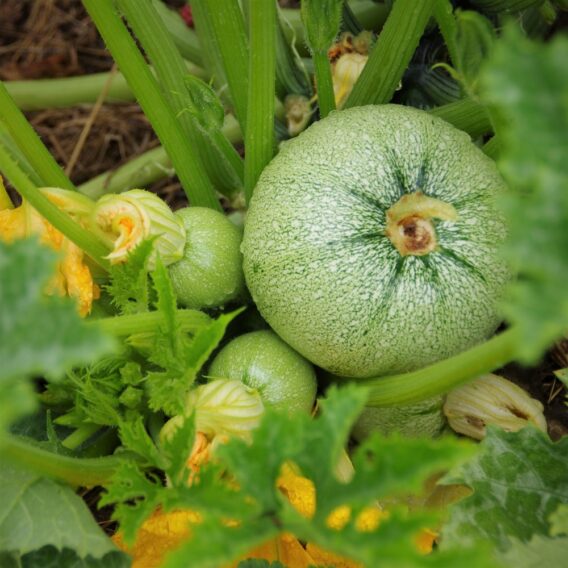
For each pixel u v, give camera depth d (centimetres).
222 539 33
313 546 53
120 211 53
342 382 57
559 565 48
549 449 51
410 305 51
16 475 49
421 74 68
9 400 31
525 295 28
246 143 57
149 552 52
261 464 36
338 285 51
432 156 53
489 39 44
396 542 32
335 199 52
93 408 52
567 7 66
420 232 51
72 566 50
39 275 31
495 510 50
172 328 47
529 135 28
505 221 52
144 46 60
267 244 52
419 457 34
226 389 50
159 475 56
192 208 57
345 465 53
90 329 31
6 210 56
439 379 48
